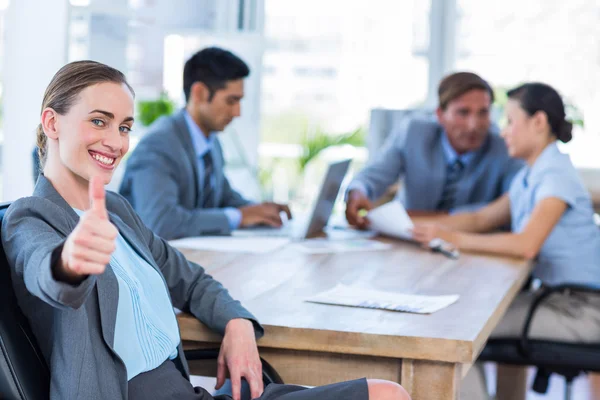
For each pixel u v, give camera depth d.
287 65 5.70
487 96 3.56
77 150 1.52
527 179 3.01
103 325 1.44
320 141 5.64
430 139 3.72
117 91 1.54
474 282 2.31
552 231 2.93
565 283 2.66
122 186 3.02
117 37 3.96
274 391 1.60
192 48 4.79
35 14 3.51
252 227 3.22
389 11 5.64
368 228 3.31
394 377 1.75
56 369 1.40
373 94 5.72
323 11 5.66
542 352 2.63
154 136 3.02
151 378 1.56
